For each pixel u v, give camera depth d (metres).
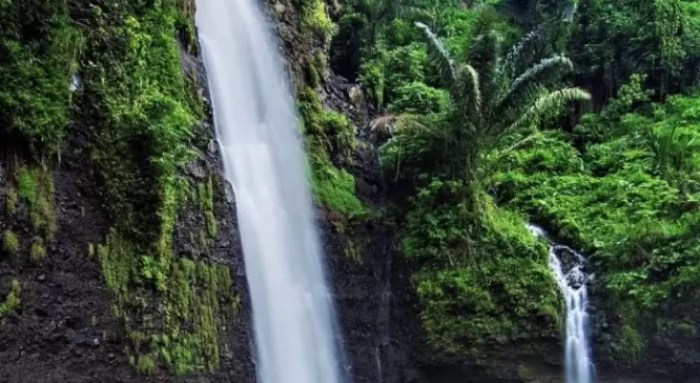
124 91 9.66
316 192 12.77
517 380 12.45
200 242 10.16
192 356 9.61
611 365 12.46
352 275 12.71
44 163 8.55
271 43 13.32
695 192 13.95
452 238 13.05
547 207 14.23
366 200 13.90
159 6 10.70
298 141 12.98
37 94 8.55
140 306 9.12
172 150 9.68
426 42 13.57
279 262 11.41
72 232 8.64
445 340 12.52
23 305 8.00
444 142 13.52
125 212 9.22
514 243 13.06
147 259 9.30
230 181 11.09
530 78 13.26
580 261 13.31
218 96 11.55
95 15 9.62
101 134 9.21
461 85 13.25
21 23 8.56
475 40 13.65
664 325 12.19
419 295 12.82
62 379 8.17
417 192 13.84
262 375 10.55
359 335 12.47
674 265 12.43
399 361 12.77
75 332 8.41
